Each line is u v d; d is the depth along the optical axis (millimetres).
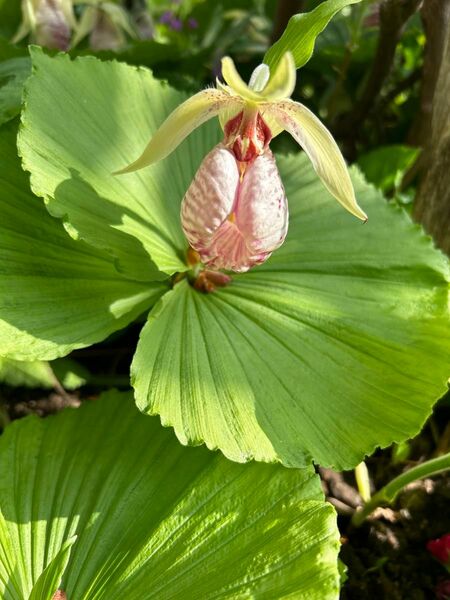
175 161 229
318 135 167
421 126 322
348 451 176
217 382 177
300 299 207
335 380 188
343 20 370
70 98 210
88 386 264
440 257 227
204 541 167
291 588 154
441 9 281
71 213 187
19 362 212
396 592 222
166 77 319
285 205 170
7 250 191
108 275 200
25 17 326
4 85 231
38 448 191
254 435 170
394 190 323
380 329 202
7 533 171
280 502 171
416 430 182
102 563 168
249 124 170
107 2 337
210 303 201
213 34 421
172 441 191
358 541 236
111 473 185
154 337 182
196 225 168
